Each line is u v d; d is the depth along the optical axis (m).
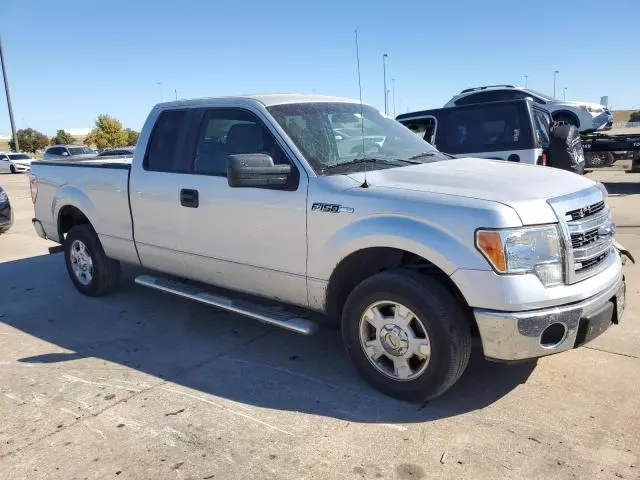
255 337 4.91
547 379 3.91
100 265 5.92
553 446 3.15
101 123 63.12
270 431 3.40
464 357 3.47
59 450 3.27
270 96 4.61
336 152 4.30
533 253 3.24
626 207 10.55
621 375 3.93
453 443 3.21
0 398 3.92
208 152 4.69
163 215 4.95
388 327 3.64
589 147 12.81
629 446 3.13
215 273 4.69
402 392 3.66
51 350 4.76
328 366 4.29
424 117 9.08
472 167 4.14
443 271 3.42
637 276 6.17
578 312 3.31
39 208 6.53
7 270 7.54
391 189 3.67
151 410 3.69
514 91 15.28
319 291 3.99
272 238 4.16
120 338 4.99
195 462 3.12
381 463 3.06
